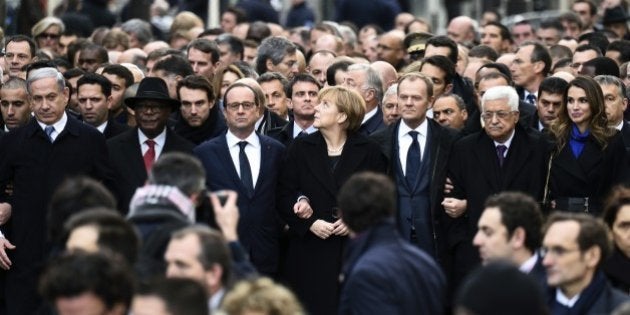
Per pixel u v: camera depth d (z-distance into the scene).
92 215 12.87
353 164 19.33
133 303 11.23
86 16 34.78
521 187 19.33
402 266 13.50
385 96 20.86
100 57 26.09
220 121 21.16
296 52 25.19
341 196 13.81
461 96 22.98
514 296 10.95
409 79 19.67
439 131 19.77
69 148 19.61
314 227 19.28
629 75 23.69
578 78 19.48
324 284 19.30
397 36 28.36
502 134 19.28
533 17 39.16
